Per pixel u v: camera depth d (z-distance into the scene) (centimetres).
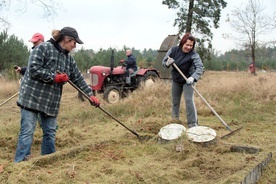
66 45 461
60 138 593
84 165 410
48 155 424
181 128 521
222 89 1162
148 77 1211
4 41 2602
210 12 2425
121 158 445
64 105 1080
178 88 634
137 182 360
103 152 468
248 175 361
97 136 626
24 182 351
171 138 495
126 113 844
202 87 1220
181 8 2450
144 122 672
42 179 360
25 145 448
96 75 1133
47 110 460
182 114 812
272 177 409
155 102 927
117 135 606
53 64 452
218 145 477
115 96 1120
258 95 1074
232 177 349
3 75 2083
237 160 422
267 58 4838
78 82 501
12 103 1201
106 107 895
